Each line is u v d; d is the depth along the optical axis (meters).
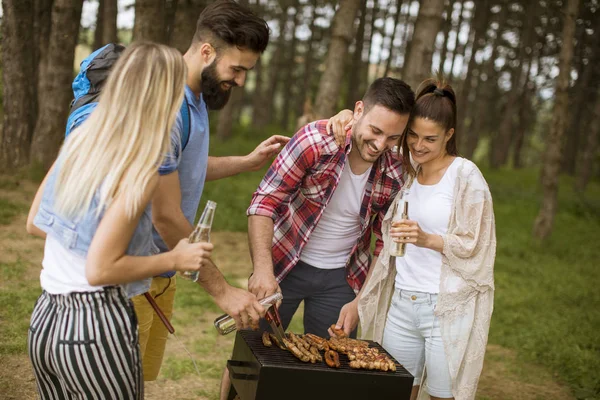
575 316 6.63
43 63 10.39
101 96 2.00
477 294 2.94
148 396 3.96
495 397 4.55
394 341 3.11
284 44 32.97
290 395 2.50
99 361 2.01
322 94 8.70
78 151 1.99
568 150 30.02
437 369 2.95
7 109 10.26
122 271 1.92
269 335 2.85
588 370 5.02
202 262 2.05
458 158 2.97
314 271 3.38
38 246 6.78
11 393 3.64
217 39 2.44
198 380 4.27
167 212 2.28
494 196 17.28
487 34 28.59
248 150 19.55
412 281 3.02
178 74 2.02
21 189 9.20
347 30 8.66
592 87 23.94
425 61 7.96
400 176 3.21
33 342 2.05
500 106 34.53
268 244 3.09
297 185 3.18
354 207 3.28
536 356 5.40
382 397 2.59
